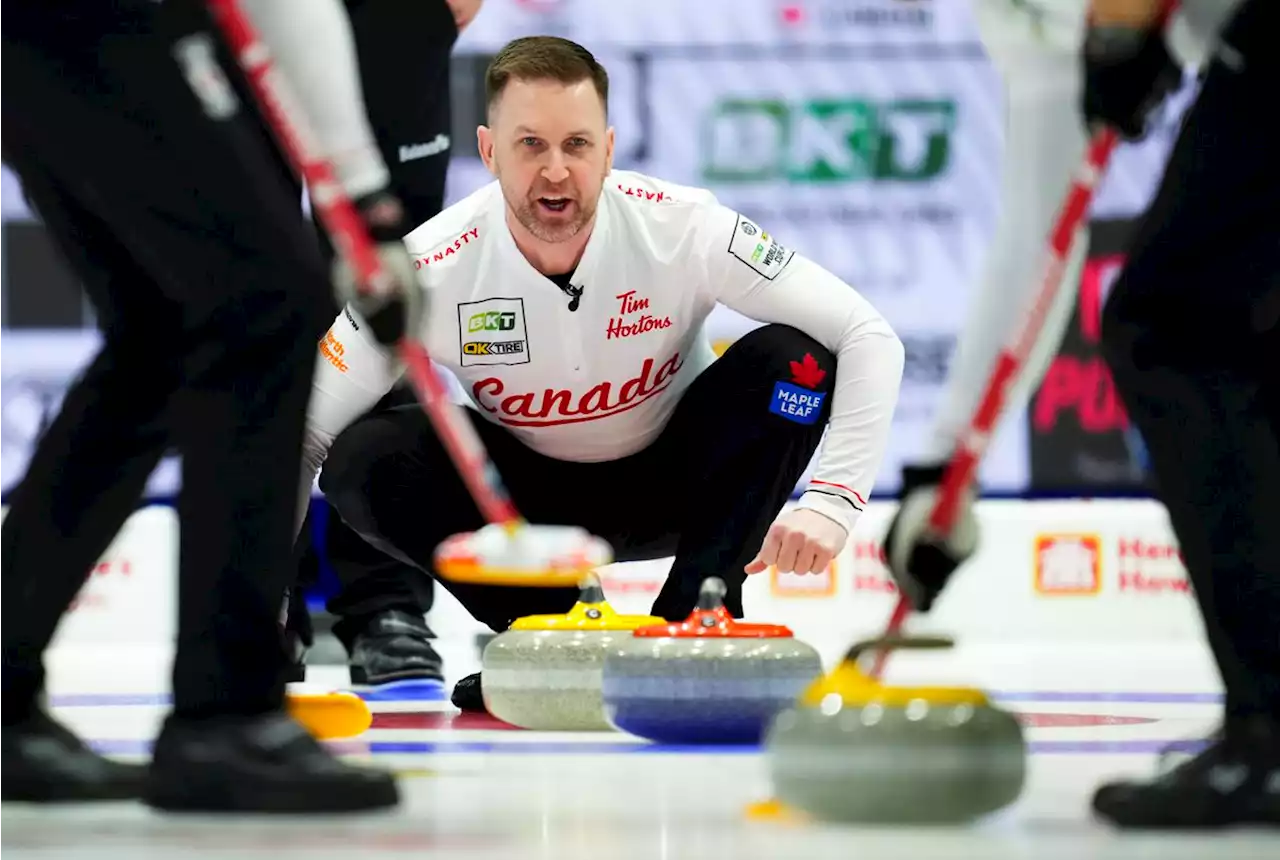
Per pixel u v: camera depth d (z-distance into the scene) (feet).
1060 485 72.90
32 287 70.44
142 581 70.28
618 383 40.78
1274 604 21.77
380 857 19.47
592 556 26.53
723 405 40.34
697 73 71.67
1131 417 23.11
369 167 24.93
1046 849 19.63
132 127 22.50
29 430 70.44
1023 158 28.25
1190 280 22.47
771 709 32.09
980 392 27.73
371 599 50.08
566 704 35.68
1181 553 22.58
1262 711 21.53
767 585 69.46
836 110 71.92
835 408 39.06
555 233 38.50
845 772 21.26
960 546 22.59
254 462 22.89
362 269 23.93
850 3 71.72
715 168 72.02
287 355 23.06
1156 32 22.67
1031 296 26.73
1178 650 66.85
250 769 22.54
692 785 26.45
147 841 20.70
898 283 72.33
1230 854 19.26
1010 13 27.81
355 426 41.73
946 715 21.39
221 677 22.77
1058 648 67.77
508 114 38.06
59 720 25.32
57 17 22.49
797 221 72.18
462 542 26.66
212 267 22.74
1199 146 22.31
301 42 24.47
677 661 32.09
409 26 49.19
